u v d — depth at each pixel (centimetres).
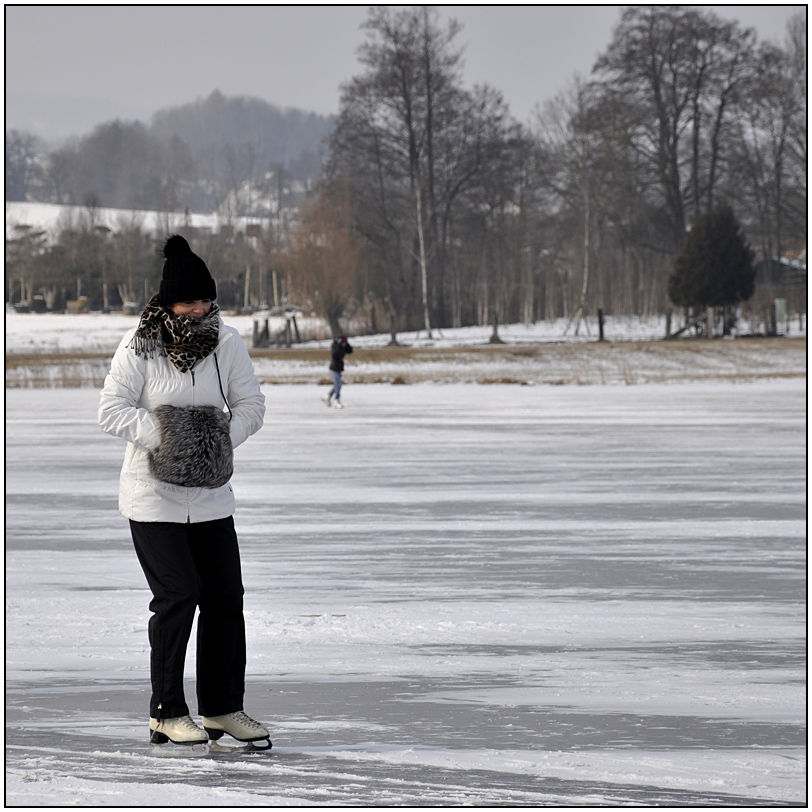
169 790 1470
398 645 2353
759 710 1869
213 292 1792
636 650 2302
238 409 1839
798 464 6128
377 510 4491
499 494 4966
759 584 3005
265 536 3859
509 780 1508
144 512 1733
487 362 19588
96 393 14650
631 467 6009
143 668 2175
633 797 1436
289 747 1678
